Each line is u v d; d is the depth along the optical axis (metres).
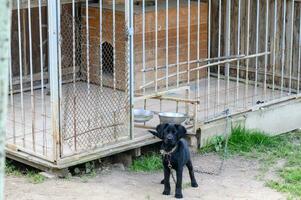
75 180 9.64
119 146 10.27
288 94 13.15
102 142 10.15
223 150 11.45
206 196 9.38
